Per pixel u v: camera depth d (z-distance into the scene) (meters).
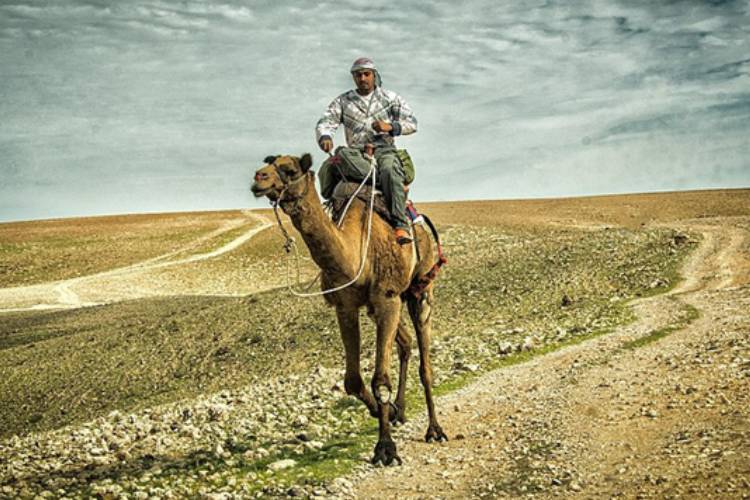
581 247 36.16
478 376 13.71
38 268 72.50
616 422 8.86
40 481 8.50
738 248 31.55
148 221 97.38
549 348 16.00
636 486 6.69
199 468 8.48
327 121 8.72
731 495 6.13
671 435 8.05
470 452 8.52
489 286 31.62
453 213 84.38
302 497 7.27
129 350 32.72
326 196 8.73
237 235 83.00
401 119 8.80
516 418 9.88
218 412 12.22
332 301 8.05
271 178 6.94
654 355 13.05
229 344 30.44
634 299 24.11
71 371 31.19
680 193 91.81
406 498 7.16
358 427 10.39
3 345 41.06
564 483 7.09
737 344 12.42
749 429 7.76
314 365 24.50
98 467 9.03
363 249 7.79
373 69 8.63
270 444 9.59
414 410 11.12
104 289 62.84
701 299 21.36
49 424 26.48
